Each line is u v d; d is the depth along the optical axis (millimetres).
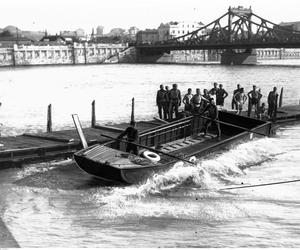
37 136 17125
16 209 10242
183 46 133125
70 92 44500
